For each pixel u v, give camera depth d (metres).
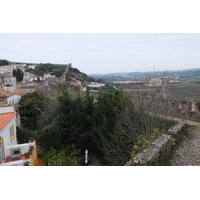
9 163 7.72
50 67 98.62
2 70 73.62
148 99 9.71
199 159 6.02
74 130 12.91
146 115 9.33
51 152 11.99
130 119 9.45
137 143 7.75
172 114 10.73
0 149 8.83
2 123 9.56
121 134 9.45
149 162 4.80
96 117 12.82
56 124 13.73
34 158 9.59
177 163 5.79
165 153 5.95
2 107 12.48
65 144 13.17
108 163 11.08
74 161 11.41
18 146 9.95
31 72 88.31
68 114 13.23
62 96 14.33
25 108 20.98
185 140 7.82
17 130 14.94
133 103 10.30
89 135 13.06
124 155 8.71
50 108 18.91
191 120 11.22
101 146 11.76
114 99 11.23
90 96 14.80
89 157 13.05
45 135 13.72
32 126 20.41
